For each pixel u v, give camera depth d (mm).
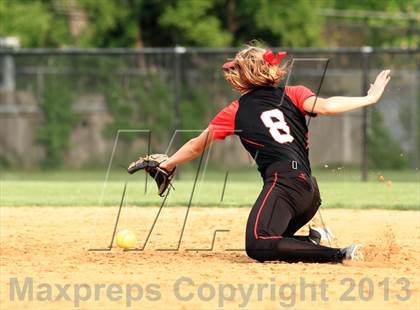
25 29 92875
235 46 95875
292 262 22156
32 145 68750
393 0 117812
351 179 57406
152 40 97188
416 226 31688
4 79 69125
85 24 95375
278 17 94062
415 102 64625
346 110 22234
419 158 65500
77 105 67562
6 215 35031
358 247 21734
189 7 92688
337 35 101875
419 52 55844
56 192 46000
